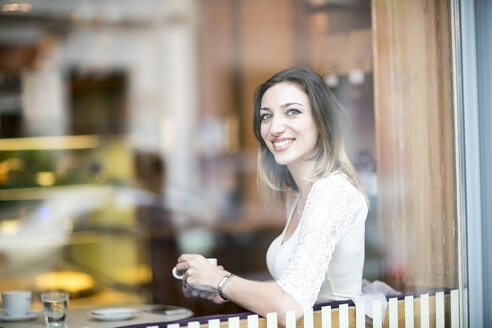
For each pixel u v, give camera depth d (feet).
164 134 27.20
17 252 22.94
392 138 11.57
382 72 11.74
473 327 10.48
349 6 15.39
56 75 26.30
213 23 26.73
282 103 10.69
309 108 10.57
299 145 10.58
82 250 23.73
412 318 10.33
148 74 27.25
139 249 23.15
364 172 12.50
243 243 21.97
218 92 27.07
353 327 9.83
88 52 26.48
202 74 27.17
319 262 9.41
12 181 25.07
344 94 14.46
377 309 10.01
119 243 23.66
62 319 10.08
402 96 11.43
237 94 26.68
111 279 22.16
